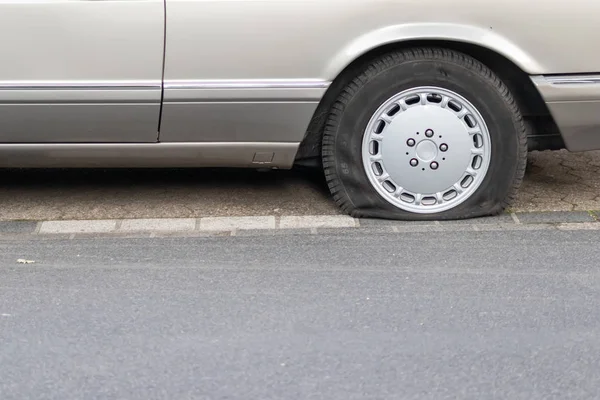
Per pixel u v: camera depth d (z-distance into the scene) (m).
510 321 3.57
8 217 4.85
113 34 4.28
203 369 3.21
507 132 4.55
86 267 4.15
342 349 3.35
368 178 4.64
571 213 4.85
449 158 4.57
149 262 4.21
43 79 4.33
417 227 4.63
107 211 4.95
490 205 4.68
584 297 3.79
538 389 3.08
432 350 3.34
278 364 3.24
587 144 4.60
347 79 4.54
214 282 3.96
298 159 4.81
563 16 4.33
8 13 4.24
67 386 3.11
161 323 3.56
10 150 4.50
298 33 4.32
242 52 4.33
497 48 4.36
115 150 4.53
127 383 3.12
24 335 3.47
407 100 4.52
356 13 4.31
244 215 4.86
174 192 5.27
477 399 3.02
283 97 4.40
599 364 3.24
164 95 4.36
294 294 3.82
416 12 4.32
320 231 4.61
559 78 4.41
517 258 4.21
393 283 3.93
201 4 4.27
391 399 3.01
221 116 4.44
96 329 3.52
